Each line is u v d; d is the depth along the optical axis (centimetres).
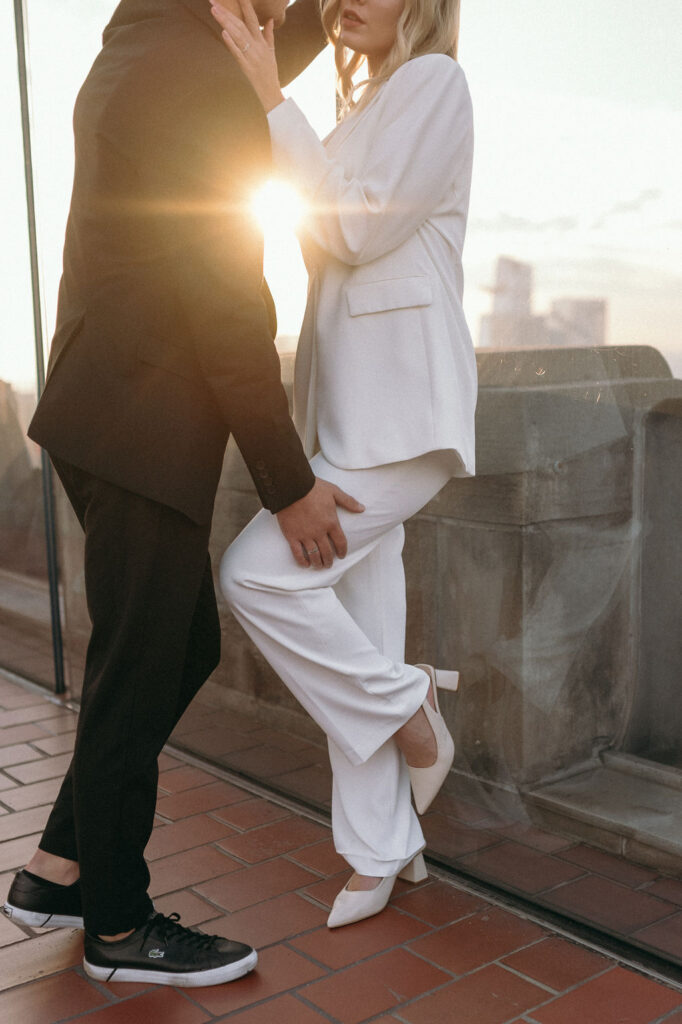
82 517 197
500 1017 178
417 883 226
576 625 218
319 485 186
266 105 179
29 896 201
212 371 170
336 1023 177
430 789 214
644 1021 176
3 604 381
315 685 198
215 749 302
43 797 271
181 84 162
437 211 190
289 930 206
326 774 270
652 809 209
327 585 194
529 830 228
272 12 184
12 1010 183
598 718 215
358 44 193
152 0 176
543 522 221
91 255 174
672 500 198
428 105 180
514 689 230
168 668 182
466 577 238
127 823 183
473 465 193
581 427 212
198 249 165
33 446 349
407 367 186
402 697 202
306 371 206
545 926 207
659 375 197
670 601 204
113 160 166
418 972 191
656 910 203
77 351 176
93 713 181
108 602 179
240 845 244
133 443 171
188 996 186
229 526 298
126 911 187
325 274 197
